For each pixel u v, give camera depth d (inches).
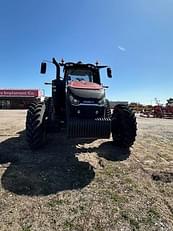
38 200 113.1
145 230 91.9
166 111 791.7
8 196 115.8
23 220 96.5
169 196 120.9
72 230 91.0
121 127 207.8
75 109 173.6
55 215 100.7
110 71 235.1
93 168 159.0
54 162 169.3
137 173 152.0
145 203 112.6
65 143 227.0
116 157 186.1
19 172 148.1
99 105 176.7
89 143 230.4
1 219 96.5
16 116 620.4
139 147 224.1
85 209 106.0
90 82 202.5
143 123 491.8
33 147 194.7
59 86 222.7
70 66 219.6
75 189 126.0
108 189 126.9
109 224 95.3
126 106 208.7
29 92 1593.3
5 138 252.5
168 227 94.0
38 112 195.5
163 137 290.5
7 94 1582.2
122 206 109.3
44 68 227.6
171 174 151.0
